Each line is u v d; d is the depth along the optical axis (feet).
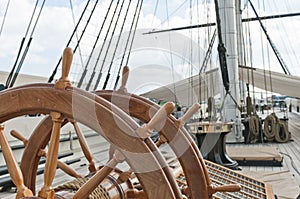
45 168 2.54
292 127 40.88
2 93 2.60
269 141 26.73
